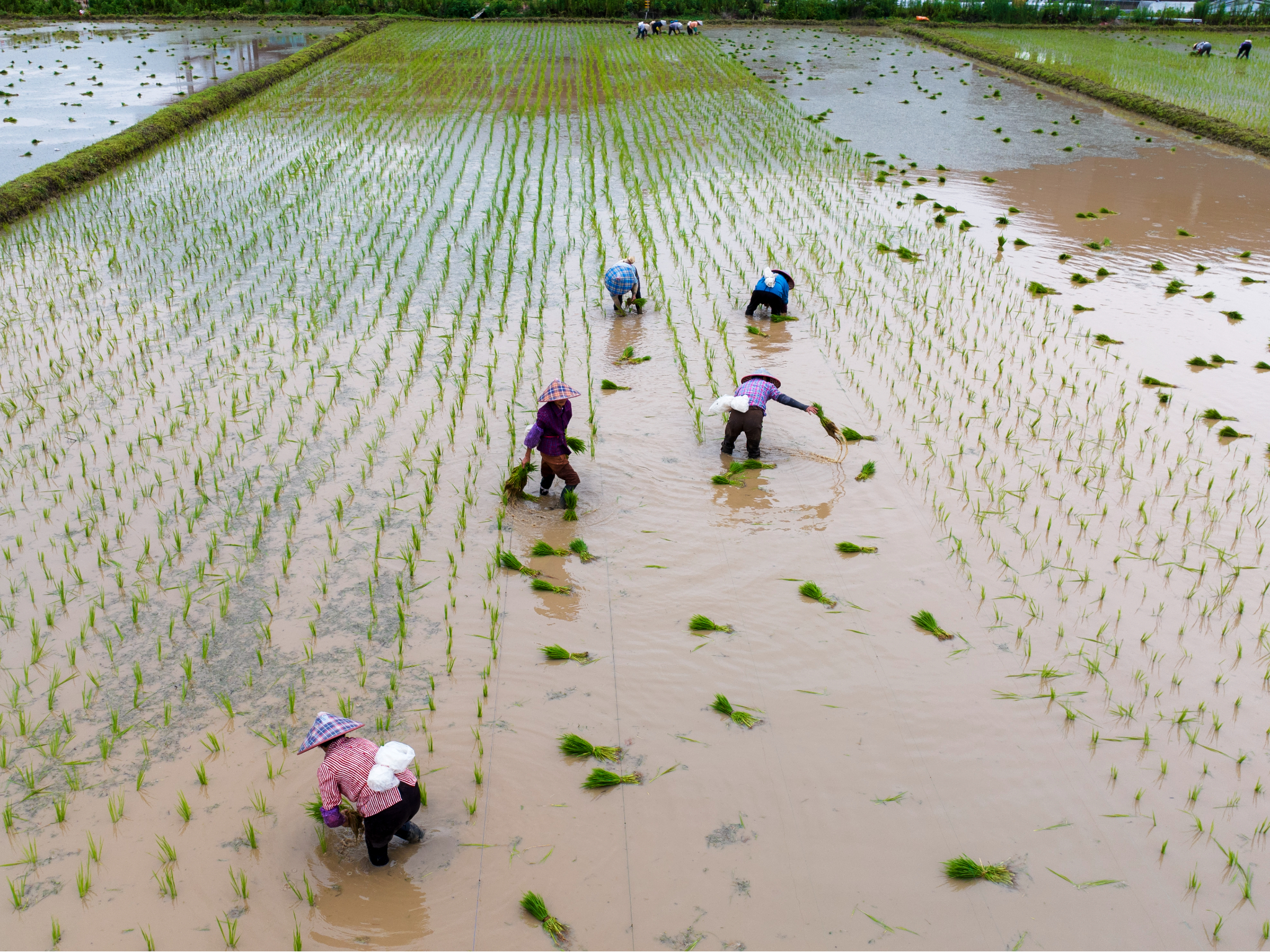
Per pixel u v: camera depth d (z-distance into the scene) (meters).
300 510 8.06
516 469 8.12
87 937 4.40
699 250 15.70
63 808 5.07
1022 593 7.06
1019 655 6.40
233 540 7.65
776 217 17.92
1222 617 6.82
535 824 5.05
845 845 4.95
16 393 10.16
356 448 9.13
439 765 5.43
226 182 19.67
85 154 20.38
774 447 9.30
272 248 15.41
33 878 4.71
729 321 12.65
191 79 32.03
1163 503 8.32
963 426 9.75
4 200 16.94
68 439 9.23
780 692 6.05
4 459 8.84
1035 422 9.73
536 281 14.01
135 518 7.93
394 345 11.58
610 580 7.19
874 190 20.19
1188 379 11.03
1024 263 15.48
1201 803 5.24
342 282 13.84
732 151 23.55
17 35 41.50
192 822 5.04
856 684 6.12
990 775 5.42
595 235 16.34
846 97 31.72
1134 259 15.88
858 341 12.01
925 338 12.16
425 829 5.00
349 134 24.66
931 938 4.44
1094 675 6.21
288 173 20.45
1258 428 9.77
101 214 17.30
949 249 16.16
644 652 6.41
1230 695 6.05
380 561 7.40
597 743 5.61
